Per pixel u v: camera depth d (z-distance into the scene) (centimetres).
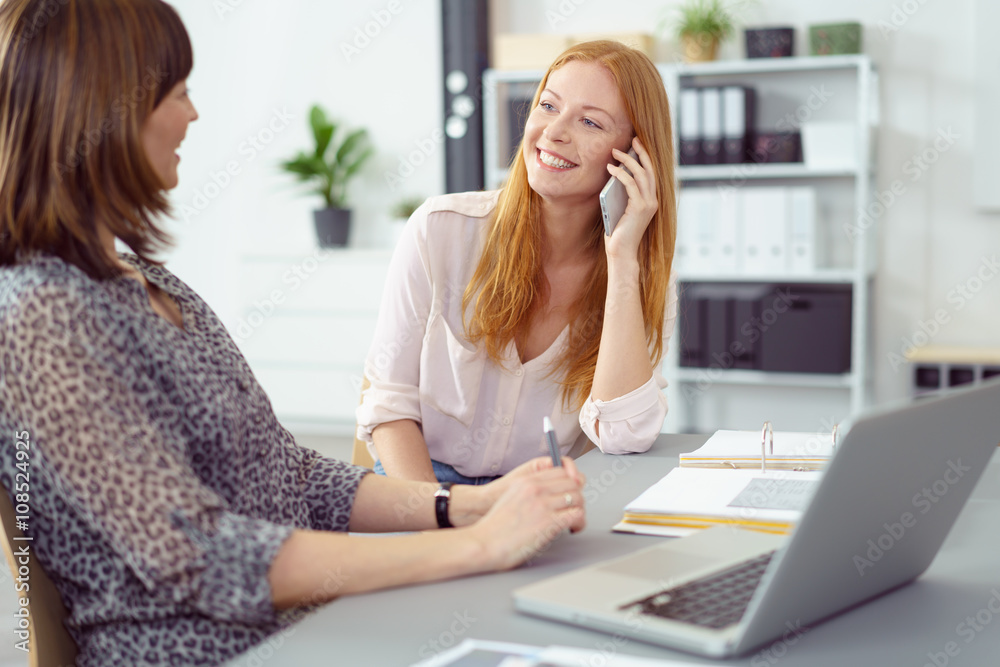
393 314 169
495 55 427
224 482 97
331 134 455
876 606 85
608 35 395
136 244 98
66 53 88
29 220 88
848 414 400
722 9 397
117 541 83
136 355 91
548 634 77
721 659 71
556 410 166
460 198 171
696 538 97
